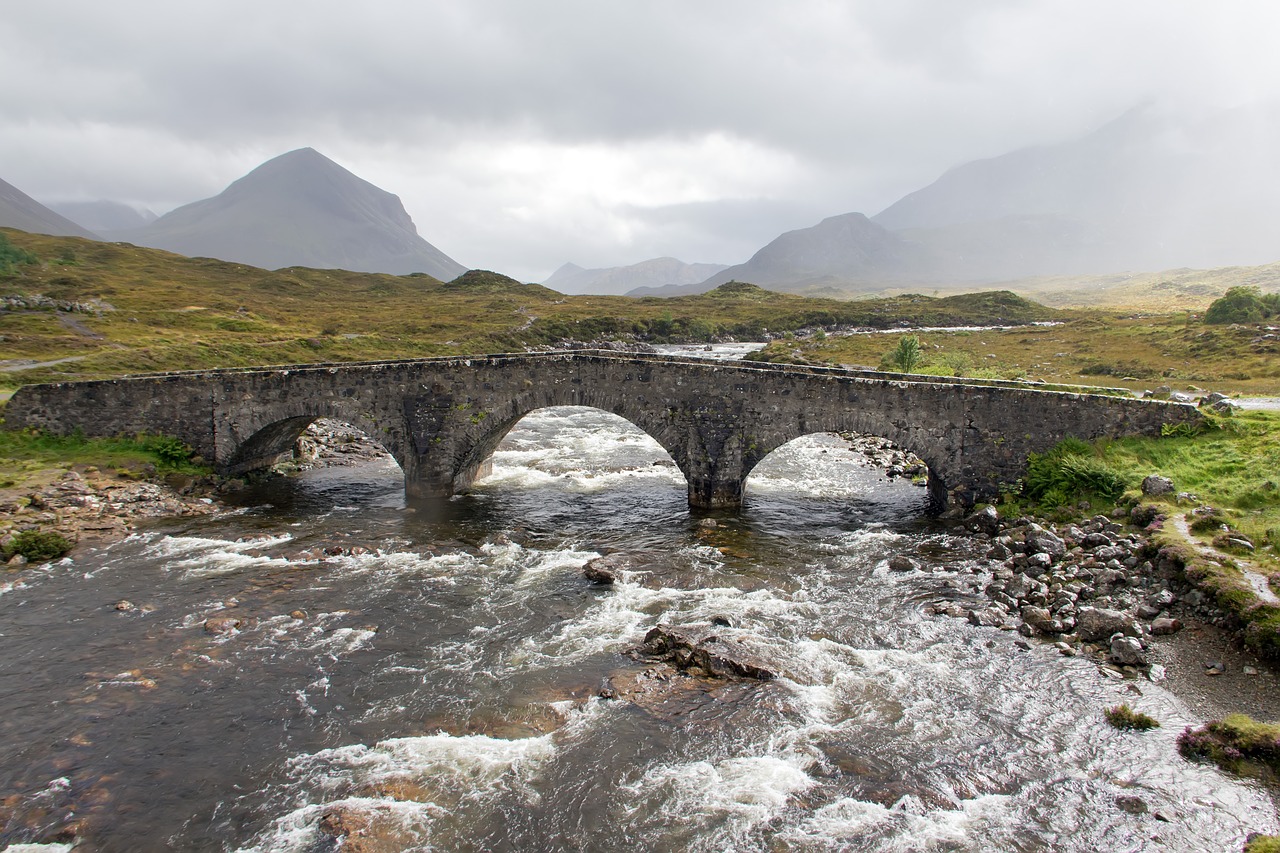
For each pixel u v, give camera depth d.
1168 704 16.17
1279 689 16.03
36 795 14.16
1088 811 13.38
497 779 14.60
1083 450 28.83
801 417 31.77
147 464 35.94
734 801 13.94
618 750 15.48
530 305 166.50
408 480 35.75
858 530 30.23
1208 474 25.38
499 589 24.45
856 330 141.00
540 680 18.34
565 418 65.88
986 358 75.69
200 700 17.55
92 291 102.88
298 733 16.25
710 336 143.38
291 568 26.36
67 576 25.31
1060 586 21.89
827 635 20.53
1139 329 88.31
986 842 12.76
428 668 19.06
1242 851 12.11
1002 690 17.39
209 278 150.38
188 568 26.23
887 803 13.81
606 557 27.20
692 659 18.84
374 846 12.71
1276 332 65.94
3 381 52.91
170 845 12.90
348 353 86.06
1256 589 18.20
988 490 30.12
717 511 33.41
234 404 36.81
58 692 17.81
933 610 21.91
